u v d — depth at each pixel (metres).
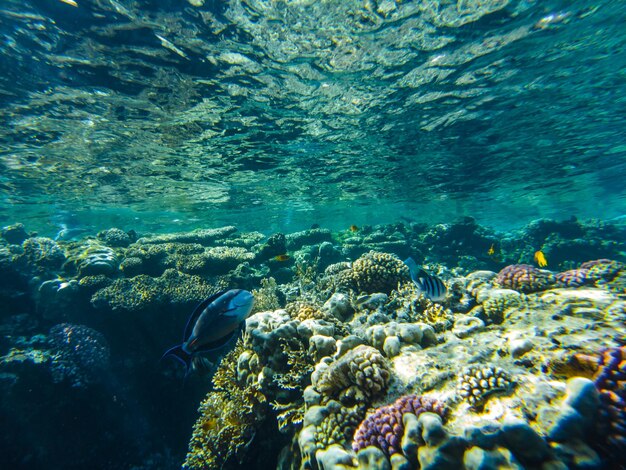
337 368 3.63
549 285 5.98
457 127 13.09
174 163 15.09
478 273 7.07
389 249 13.78
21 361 7.43
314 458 3.22
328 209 32.09
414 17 7.32
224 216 31.84
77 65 7.89
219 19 6.95
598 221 18.62
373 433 2.89
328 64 8.65
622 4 7.21
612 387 2.51
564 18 7.58
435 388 3.26
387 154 15.90
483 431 2.38
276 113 10.98
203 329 1.97
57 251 10.30
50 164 13.72
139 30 7.05
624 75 10.01
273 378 4.25
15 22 6.48
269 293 8.98
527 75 9.76
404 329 4.21
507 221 46.75
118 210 24.50
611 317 3.94
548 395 2.71
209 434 4.95
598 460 2.19
